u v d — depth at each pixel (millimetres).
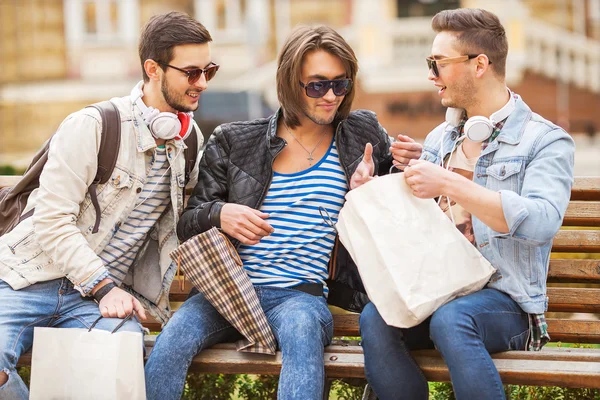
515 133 3594
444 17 3707
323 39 3801
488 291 3514
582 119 18672
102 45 20641
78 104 20797
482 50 3623
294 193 3900
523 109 3641
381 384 3430
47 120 20875
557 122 18766
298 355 3443
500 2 18734
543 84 18766
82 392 3449
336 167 3953
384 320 3373
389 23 19062
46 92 20797
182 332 3607
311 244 3865
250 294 3619
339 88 3809
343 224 3555
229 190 3965
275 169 3971
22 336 3688
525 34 18719
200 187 3996
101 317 3668
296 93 3857
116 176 3824
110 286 3729
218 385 4488
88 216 3846
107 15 20594
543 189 3406
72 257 3688
